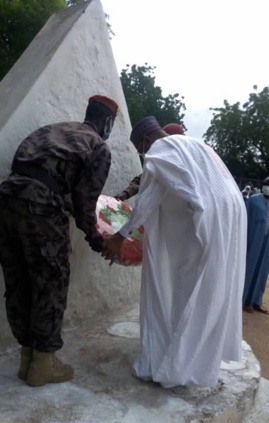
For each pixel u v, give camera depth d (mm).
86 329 3467
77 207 2537
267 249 6637
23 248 2457
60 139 2525
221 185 2609
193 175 2555
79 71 3340
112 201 3396
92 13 3461
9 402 2436
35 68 3270
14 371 2781
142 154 3102
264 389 3271
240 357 2777
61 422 2322
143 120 3062
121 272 3844
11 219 2430
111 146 3652
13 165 2502
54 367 2662
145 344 2730
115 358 3018
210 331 2604
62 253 2488
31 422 2303
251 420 2871
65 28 3389
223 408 2605
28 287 2609
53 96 3160
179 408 2533
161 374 2570
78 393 2584
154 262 2721
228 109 46688
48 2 14078
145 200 2574
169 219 2689
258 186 43375
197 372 2631
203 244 2525
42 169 2408
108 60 3590
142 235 3170
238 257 2693
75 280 3443
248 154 47062
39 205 2357
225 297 2613
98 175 2527
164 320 2703
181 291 2592
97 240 2643
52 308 2506
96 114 2799
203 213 2479
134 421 2385
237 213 2646
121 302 3900
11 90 3303
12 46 14180
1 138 2871
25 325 2615
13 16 13672
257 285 6699
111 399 2557
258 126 45281
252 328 6055
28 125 3006
